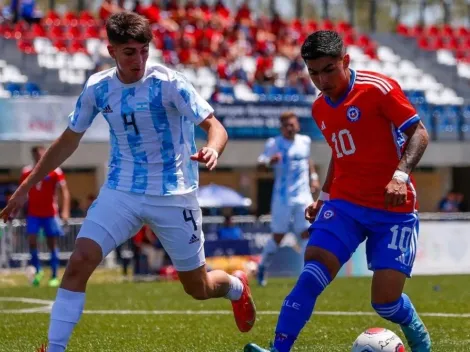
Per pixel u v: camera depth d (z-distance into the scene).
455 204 80.06
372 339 16.55
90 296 37.53
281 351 16.38
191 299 35.38
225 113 72.81
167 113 17.42
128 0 83.50
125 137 17.48
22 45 75.81
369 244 17.27
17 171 71.69
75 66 76.25
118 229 17.20
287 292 38.47
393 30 101.12
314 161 75.00
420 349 17.81
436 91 91.50
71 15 82.75
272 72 79.75
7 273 54.69
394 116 16.61
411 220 17.11
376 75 16.92
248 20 89.44
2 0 94.31
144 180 17.41
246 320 21.00
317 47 16.44
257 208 81.06
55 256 47.38
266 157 43.38
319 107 17.36
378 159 16.92
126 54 16.75
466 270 55.09
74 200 65.25
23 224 55.34
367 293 37.38
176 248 18.00
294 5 101.06
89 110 17.78
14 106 65.00
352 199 17.11
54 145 18.05
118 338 24.03
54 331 16.56
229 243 54.41
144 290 40.56
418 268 53.59
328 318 28.05
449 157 82.25
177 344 22.80
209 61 80.25
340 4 98.06
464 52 97.81
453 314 28.97
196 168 18.23
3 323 27.92
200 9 88.00
